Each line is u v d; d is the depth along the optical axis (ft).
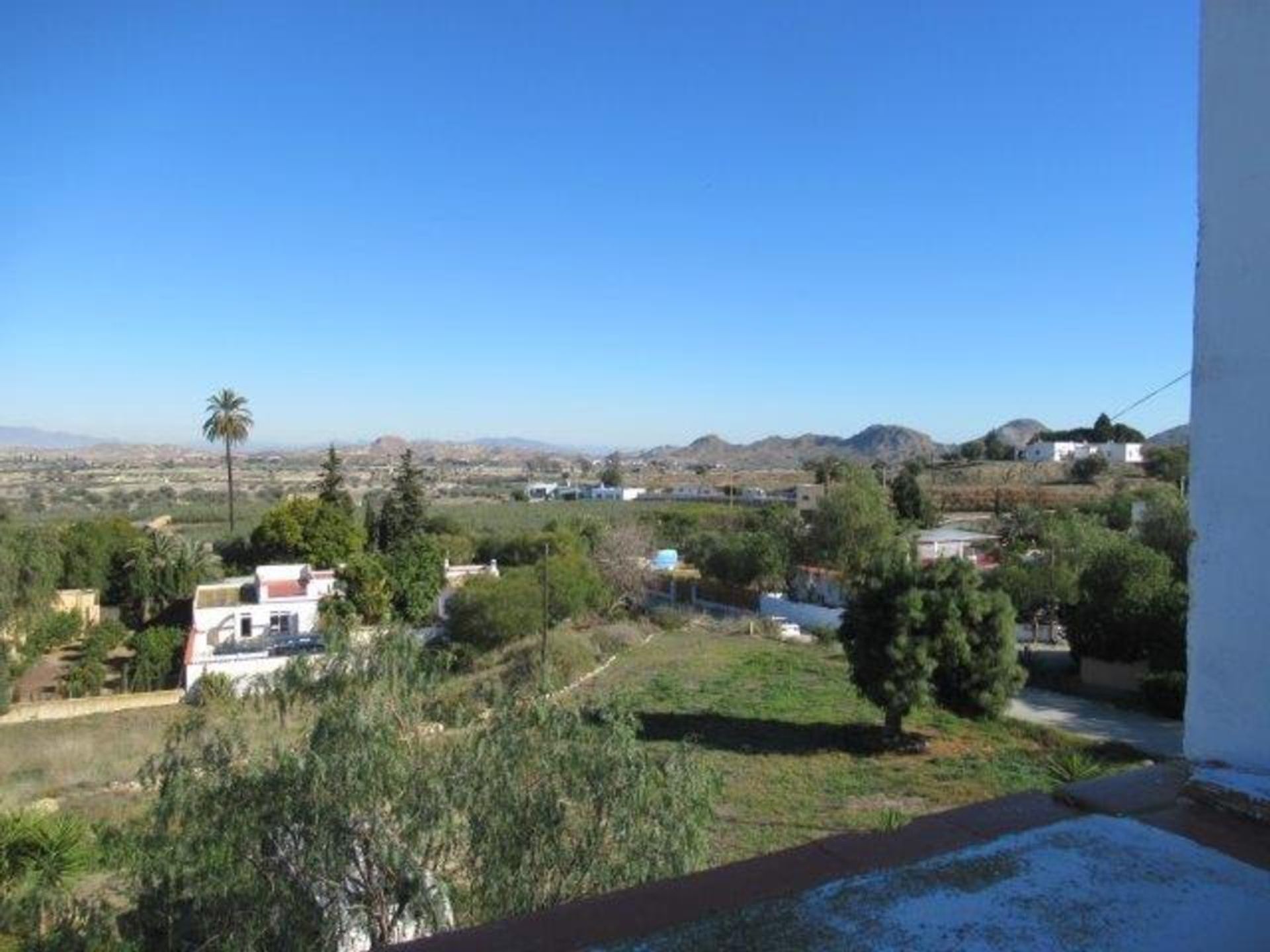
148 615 134.00
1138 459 255.09
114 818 45.60
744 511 195.52
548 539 142.41
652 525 174.19
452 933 4.45
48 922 26.86
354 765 21.95
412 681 24.93
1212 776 5.87
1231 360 6.01
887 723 64.75
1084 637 81.41
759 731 67.00
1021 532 140.26
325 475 179.83
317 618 113.39
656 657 94.22
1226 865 5.00
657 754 27.45
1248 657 5.92
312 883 22.21
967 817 5.80
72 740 76.43
